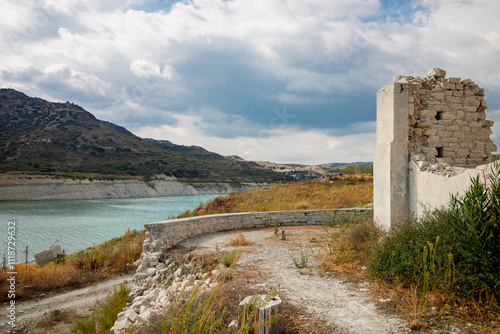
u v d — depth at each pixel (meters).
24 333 7.41
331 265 7.90
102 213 44.09
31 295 9.84
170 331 4.14
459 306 4.74
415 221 7.17
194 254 9.91
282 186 30.94
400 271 5.74
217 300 5.25
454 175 7.03
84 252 16.89
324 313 5.11
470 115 9.45
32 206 53.00
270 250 10.20
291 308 5.34
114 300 7.69
